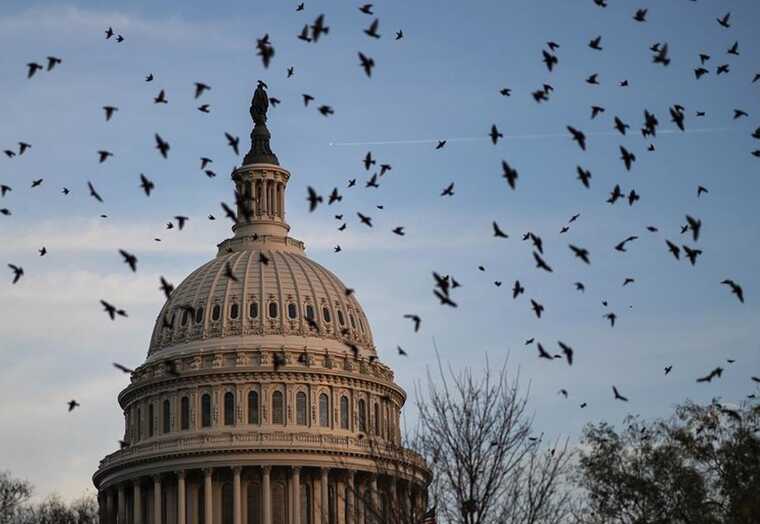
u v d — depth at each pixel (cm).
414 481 10938
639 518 12506
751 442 12388
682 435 12712
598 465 12900
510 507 10275
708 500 12525
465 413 10425
